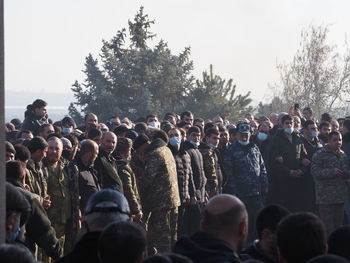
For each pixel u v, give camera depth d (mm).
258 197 15078
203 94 39375
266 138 16969
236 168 14906
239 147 15000
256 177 15000
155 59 38000
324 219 14508
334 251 5117
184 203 13414
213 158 14281
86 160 10641
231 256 4848
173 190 12492
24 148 9516
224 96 40094
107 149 11094
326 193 14445
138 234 4316
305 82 44656
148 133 15141
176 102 38969
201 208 13734
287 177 15914
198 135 13820
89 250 4879
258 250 5637
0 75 5246
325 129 16969
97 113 36688
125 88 37000
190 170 13445
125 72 37219
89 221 4988
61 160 10555
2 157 5230
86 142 10609
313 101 44469
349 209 15367
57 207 10039
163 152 12453
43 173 9984
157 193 12352
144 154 12453
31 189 9562
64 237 10172
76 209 10203
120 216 4984
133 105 36812
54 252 8062
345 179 14461
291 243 4531
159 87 38188
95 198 5020
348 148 16234
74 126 15805
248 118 20172
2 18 5301
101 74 37438
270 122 18891
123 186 11422
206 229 5016
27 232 7918
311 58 44812
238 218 4996
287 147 15938
